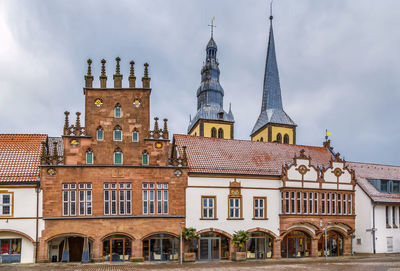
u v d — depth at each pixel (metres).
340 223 49.44
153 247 42.03
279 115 88.06
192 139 50.47
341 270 35.28
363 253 53.31
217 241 44.22
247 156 50.09
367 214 53.31
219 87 92.06
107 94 43.16
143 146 43.06
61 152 46.84
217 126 87.69
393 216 55.75
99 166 41.38
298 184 47.59
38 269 34.75
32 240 38.88
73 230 39.94
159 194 42.75
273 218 46.53
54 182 40.25
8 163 41.16
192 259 41.62
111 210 41.22
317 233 48.16
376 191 55.03
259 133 91.00
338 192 49.81
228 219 44.59
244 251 44.81
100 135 42.47
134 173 42.16
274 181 47.19
